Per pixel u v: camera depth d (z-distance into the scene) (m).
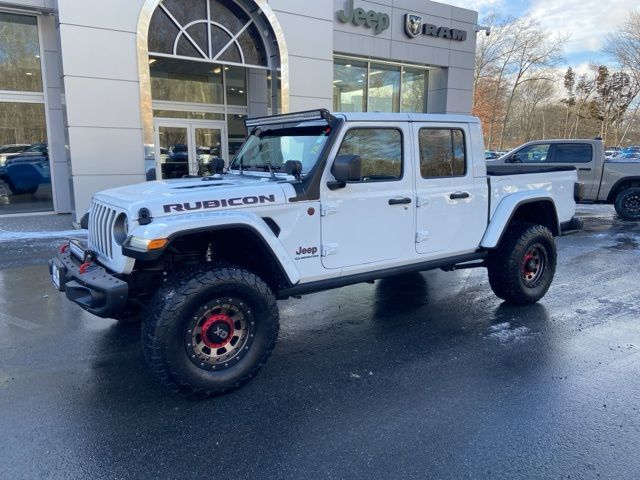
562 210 5.60
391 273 4.29
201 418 3.05
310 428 2.94
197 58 10.89
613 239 9.54
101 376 3.63
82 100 9.40
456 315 5.03
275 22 11.43
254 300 3.35
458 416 3.07
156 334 3.04
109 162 9.82
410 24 15.45
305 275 3.75
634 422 2.99
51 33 10.98
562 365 3.80
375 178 4.06
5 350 4.10
